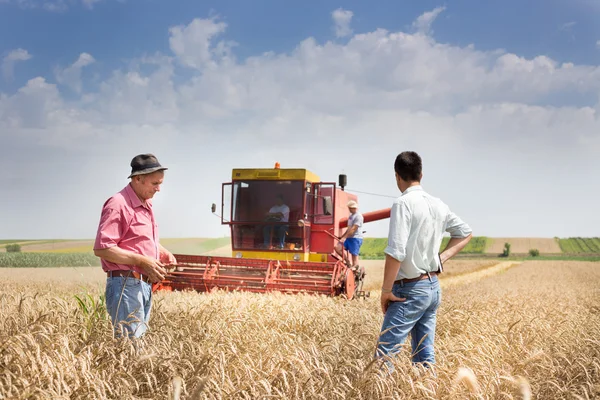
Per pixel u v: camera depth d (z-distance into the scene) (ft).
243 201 49.88
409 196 17.35
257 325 21.80
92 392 12.76
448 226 18.54
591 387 16.01
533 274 148.15
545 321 29.14
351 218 50.16
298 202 49.11
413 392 13.51
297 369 14.38
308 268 45.03
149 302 18.38
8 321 17.40
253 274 46.80
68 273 79.92
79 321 17.61
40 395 11.90
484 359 17.70
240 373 14.64
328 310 30.81
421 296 17.28
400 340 17.17
